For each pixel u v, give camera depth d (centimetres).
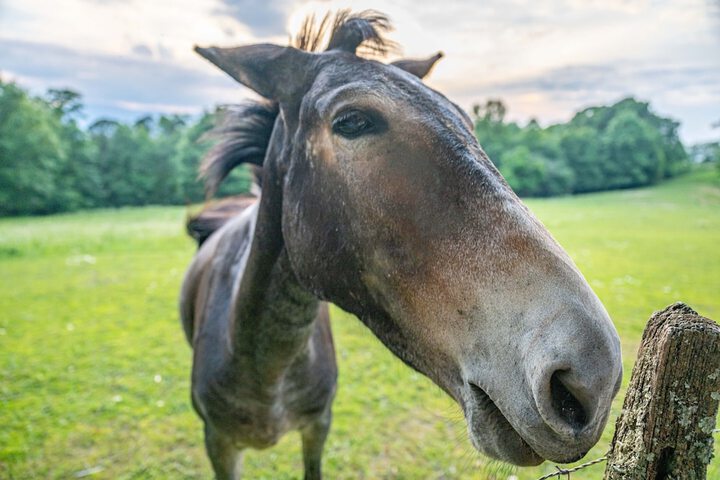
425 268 117
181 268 1041
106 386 471
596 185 4559
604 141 4641
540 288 99
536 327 96
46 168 3388
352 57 152
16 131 3262
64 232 1673
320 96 141
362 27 161
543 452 94
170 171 4097
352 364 516
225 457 240
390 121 127
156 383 477
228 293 230
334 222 138
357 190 130
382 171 126
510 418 98
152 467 350
